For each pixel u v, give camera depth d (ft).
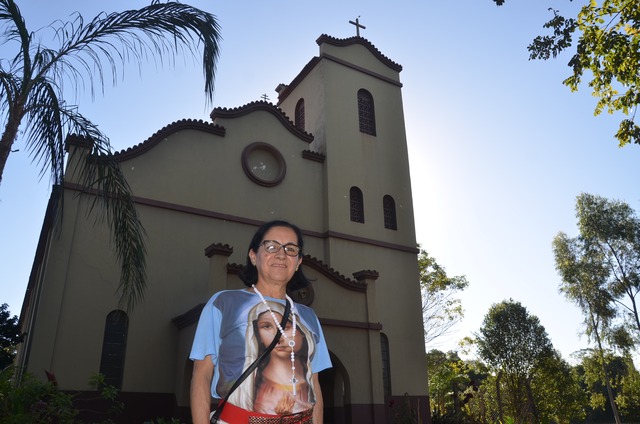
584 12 40.60
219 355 8.32
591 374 122.42
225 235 52.80
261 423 7.86
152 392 43.04
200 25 32.04
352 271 59.26
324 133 64.95
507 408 123.03
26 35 28.43
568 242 119.85
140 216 48.73
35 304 49.42
